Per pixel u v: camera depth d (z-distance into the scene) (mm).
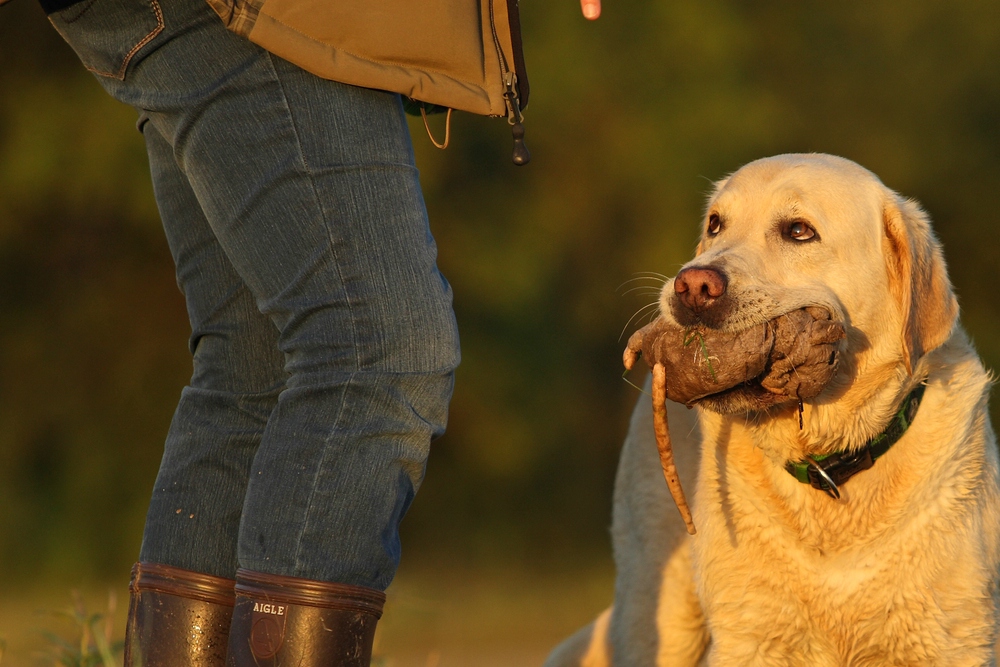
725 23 28719
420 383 4547
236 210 4574
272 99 4492
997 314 30719
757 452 6871
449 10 4645
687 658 7934
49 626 16766
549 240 27516
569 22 28094
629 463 8453
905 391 6688
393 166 4598
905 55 30047
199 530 5352
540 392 27844
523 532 29453
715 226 7078
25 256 26031
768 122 27969
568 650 8891
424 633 19500
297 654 4352
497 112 4781
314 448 4438
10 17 24812
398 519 4582
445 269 26500
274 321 4684
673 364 6055
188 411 5586
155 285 26891
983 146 30125
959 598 6531
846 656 6758
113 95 4762
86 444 26453
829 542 6656
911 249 6699
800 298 6266
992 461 6855
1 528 25781
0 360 26328
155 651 5227
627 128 27922
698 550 7105
